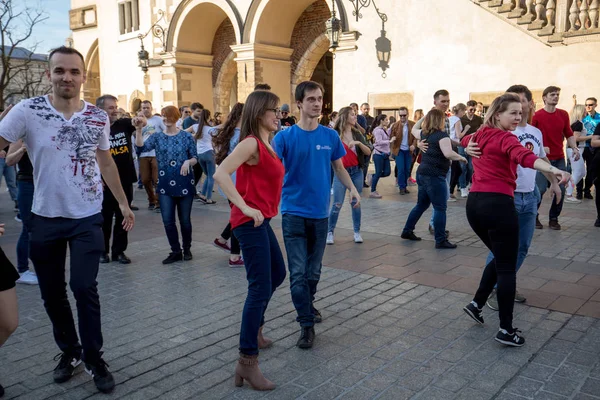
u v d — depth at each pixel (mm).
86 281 3008
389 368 3305
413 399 2916
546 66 12016
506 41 12516
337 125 6562
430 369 3277
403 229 6902
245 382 3166
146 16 21688
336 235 7215
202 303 4594
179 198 5996
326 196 3721
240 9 17500
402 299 4621
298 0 17281
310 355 3518
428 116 6230
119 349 3654
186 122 11188
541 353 3479
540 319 4090
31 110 2953
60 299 3229
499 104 3607
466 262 5773
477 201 3631
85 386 3156
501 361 3371
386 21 14453
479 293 3881
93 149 3148
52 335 3957
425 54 13859
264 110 3137
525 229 4262
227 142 4695
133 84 23266
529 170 4152
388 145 10586
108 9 24188
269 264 3137
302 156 3633
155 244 6957
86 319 3029
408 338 3771
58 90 2980
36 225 3076
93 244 3098
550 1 11852
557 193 4414
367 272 5449
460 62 13289
